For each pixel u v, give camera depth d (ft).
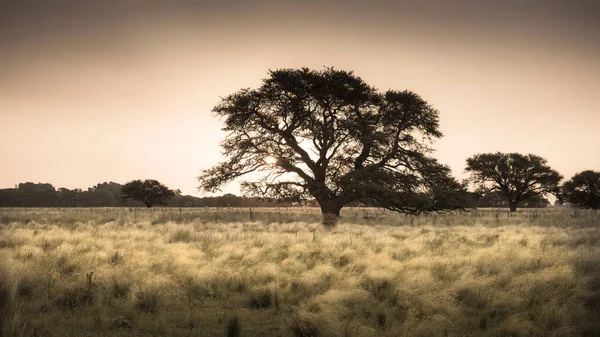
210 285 27.17
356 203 102.94
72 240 46.96
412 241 48.78
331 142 100.78
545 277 27.61
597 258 33.65
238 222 87.40
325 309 20.89
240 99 102.78
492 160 232.32
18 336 16.99
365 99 104.27
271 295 24.30
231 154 108.47
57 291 24.40
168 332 19.19
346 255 37.40
